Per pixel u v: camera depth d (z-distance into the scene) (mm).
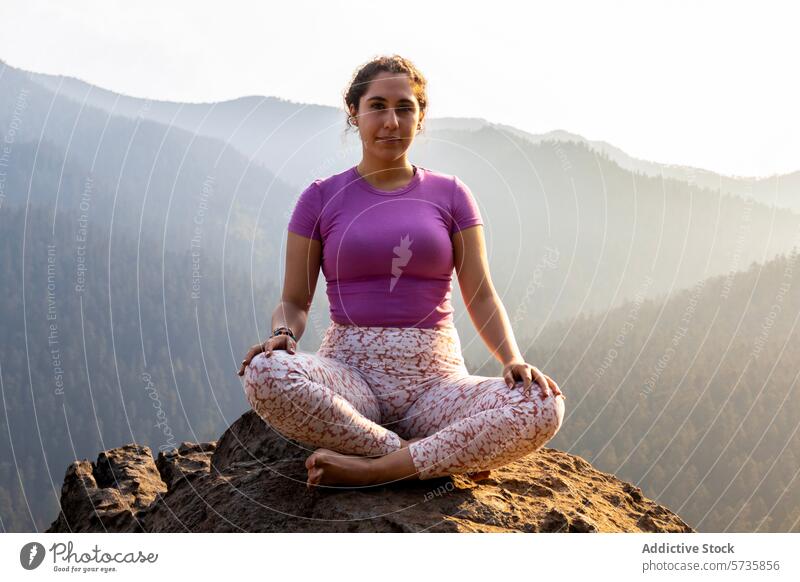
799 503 54219
